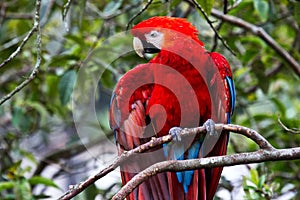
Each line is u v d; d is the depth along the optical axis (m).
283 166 11.25
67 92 11.24
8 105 13.12
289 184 11.24
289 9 11.74
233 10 11.29
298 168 11.40
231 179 10.70
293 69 11.59
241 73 12.62
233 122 12.02
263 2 11.06
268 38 11.46
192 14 11.56
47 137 13.03
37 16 7.64
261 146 6.66
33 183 10.54
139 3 11.84
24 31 12.73
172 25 8.60
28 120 12.55
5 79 13.77
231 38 11.95
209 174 8.28
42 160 12.96
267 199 9.45
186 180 8.07
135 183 6.61
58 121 13.56
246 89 13.20
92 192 10.45
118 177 11.22
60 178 12.93
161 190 8.09
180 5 12.02
